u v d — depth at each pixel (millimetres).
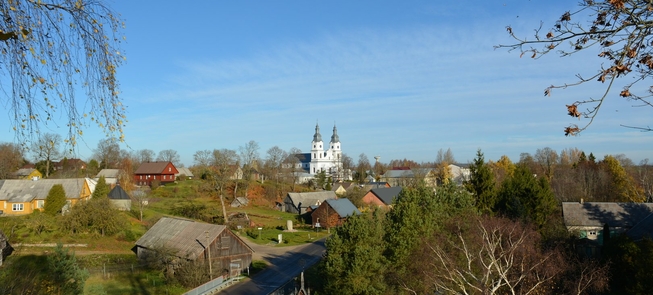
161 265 40031
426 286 24766
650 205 48406
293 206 86000
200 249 39375
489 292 17328
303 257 50031
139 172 103312
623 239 34438
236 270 41750
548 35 6805
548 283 26266
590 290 28688
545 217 46281
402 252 28484
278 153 113125
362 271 27125
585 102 6383
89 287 27234
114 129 8836
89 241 48062
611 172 70562
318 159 149875
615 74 6363
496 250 27406
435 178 105625
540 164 111312
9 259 27375
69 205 53906
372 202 83312
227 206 82875
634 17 6395
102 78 8547
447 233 30906
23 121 7871
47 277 24156
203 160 86062
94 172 90000
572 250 39688
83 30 8258
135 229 54125
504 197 48156
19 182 59406
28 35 7719
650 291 28859
